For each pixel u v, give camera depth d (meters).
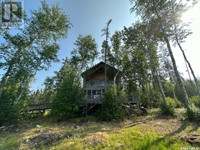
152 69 18.53
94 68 18.22
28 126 8.60
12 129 7.96
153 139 4.54
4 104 9.80
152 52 15.70
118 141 4.65
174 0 9.08
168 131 5.58
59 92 11.20
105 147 4.17
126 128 6.68
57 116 11.31
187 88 24.19
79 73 17.08
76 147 4.29
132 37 14.78
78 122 9.46
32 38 12.06
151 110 13.55
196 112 7.30
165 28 10.41
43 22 12.09
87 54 17.78
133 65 17.47
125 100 11.05
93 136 5.20
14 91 11.28
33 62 11.71
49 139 5.21
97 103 11.80
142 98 17.52
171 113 9.37
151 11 10.05
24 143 5.01
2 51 9.72
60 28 13.48
